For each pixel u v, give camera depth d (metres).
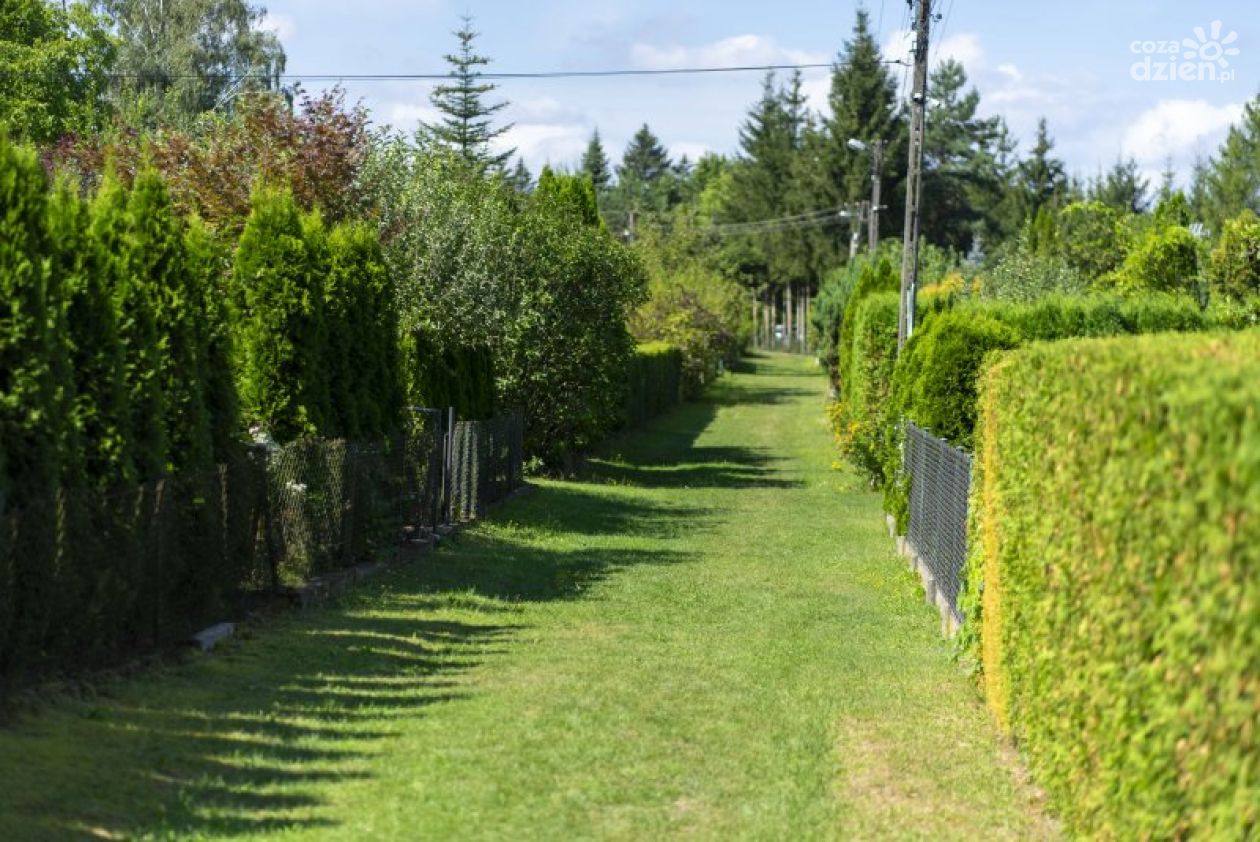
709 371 65.31
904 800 7.18
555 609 13.29
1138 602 5.27
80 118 43.31
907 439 18.70
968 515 10.15
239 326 14.00
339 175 19.17
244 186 18.33
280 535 12.79
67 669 8.79
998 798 7.20
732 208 95.12
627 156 137.12
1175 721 4.79
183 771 7.07
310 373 14.31
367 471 14.98
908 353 19.94
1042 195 81.25
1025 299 34.34
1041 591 7.16
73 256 9.57
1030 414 7.60
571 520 21.19
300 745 7.79
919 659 11.25
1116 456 5.61
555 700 9.26
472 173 26.08
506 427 23.30
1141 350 5.70
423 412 18.88
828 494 26.78
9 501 8.30
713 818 6.78
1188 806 4.68
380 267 16.09
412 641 11.20
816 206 82.25
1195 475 4.65
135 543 9.48
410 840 6.22
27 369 8.47
